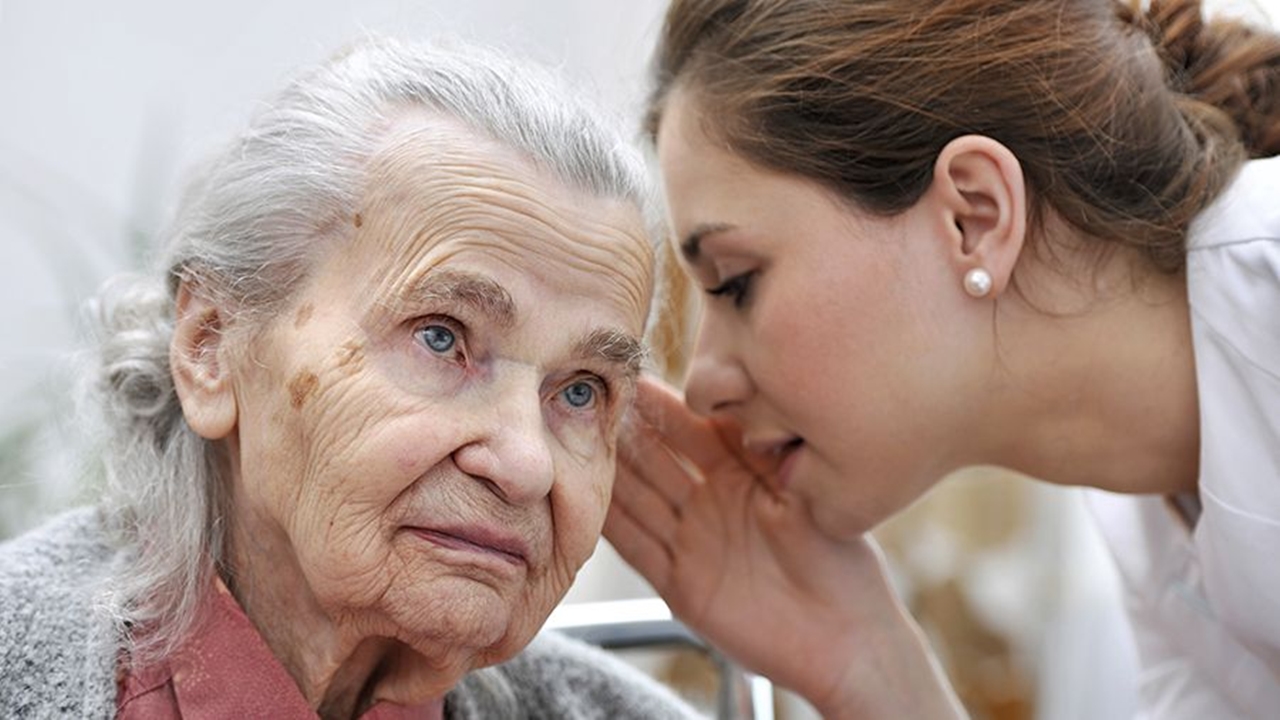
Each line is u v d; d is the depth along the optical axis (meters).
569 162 1.41
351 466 1.35
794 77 1.78
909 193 1.79
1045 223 1.82
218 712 1.42
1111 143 1.79
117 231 2.92
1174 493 2.00
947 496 3.80
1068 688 3.71
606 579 3.39
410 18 1.71
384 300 1.36
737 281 1.88
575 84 1.51
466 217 1.37
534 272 1.38
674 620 2.12
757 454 2.03
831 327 1.81
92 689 1.41
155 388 1.55
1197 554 1.98
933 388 1.83
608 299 1.42
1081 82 1.79
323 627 1.45
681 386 2.31
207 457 1.50
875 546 2.17
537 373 1.39
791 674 2.11
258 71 3.05
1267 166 1.80
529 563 1.41
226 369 1.43
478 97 1.41
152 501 1.50
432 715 1.53
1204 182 1.79
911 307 1.81
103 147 2.99
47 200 2.92
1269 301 1.71
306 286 1.39
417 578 1.36
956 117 1.78
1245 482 1.76
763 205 1.81
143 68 3.02
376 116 1.41
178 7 3.03
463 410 1.36
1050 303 1.83
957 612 3.80
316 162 1.40
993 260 1.79
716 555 2.11
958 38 1.78
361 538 1.36
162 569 1.46
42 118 2.95
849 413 1.84
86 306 1.62
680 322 2.13
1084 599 3.70
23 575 1.48
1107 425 1.87
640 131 1.95
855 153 1.78
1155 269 1.83
